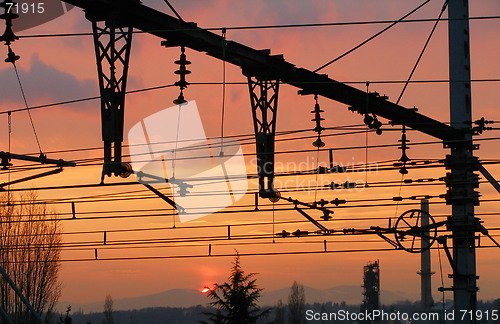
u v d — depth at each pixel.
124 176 26.38
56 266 73.56
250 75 28.89
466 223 32.50
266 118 28.84
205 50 27.53
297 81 29.50
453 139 32.50
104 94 25.59
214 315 67.25
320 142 30.30
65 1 24.28
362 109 31.66
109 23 25.34
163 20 25.88
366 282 126.56
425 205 34.59
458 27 33.00
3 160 30.45
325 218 32.50
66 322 80.44
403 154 31.69
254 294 67.31
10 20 23.58
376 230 32.75
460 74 32.88
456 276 32.91
